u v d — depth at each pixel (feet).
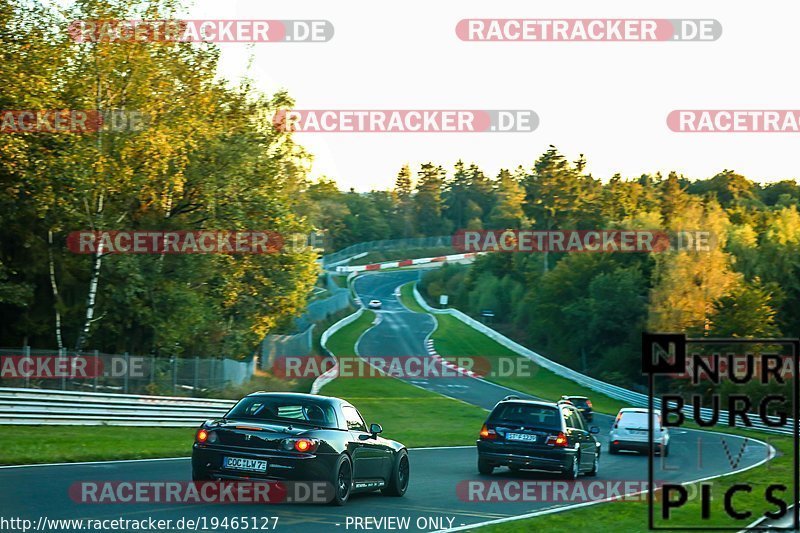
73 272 321.93
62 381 242.58
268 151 361.51
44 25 283.38
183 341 347.15
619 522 107.04
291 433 106.42
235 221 336.08
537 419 168.14
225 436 107.14
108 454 160.66
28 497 102.37
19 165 278.46
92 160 278.67
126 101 291.17
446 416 446.60
